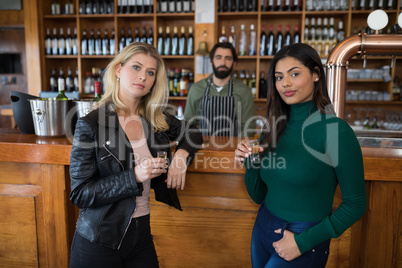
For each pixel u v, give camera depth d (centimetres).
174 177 135
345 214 100
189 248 167
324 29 392
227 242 163
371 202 148
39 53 433
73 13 434
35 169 168
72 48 439
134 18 436
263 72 409
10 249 174
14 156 162
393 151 153
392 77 387
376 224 148
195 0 394
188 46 413
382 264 150
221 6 400
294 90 107
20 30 465
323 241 104
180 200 164
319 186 106
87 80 442
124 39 427
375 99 397
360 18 406
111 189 110
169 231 167
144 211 125
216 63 273
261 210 124
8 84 477
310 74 107
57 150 159
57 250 169
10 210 171
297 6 392
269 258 117
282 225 111
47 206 167
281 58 109
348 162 99
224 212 162
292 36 414
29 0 426
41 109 168
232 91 281
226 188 160
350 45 163
